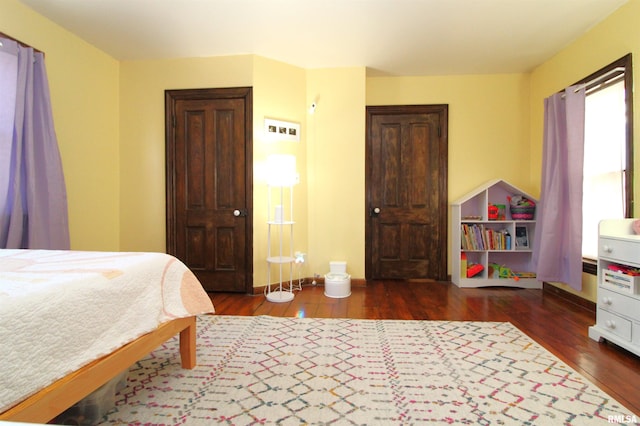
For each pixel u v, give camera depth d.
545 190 3.02
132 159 3.23
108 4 2.31
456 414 1.27
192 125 3.17
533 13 2.42
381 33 2.72
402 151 3.68
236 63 3.10
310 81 3.42
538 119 3.41
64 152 2.64
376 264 3.67
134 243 3.25
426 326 2.23
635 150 2.24
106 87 3.09
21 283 1.00
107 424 1.20
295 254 3.37
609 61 2.45
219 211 3.16
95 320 1.06
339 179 3.44
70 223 2.71
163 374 1.58
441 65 3.37
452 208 3.59
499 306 2.71
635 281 1.74
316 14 2.45
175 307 1.48
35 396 0.84
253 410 1.29
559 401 1.35
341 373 1.59
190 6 2.34
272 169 2.91
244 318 2.41
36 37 2.39
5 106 2.07
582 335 2.07
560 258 2.81
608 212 2.49
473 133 3.62
